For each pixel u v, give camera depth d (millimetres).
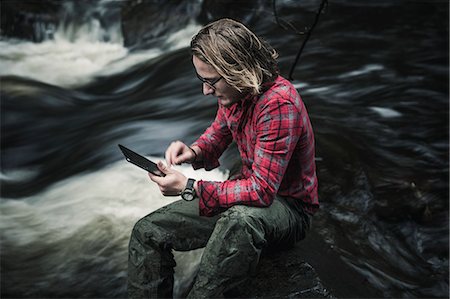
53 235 4082
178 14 8719
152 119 6086
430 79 6801
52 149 5789
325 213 3896
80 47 8664
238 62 2285
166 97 6660
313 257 3143
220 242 2434
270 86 2400
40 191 4762
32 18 8625
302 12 8484
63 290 3615
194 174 4473
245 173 2621
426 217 4312
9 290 3574
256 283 2711
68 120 6406
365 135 5383
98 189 4574
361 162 4766
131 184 4566
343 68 7047
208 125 5789
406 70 7016
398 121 5797
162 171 2453
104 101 6969
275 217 2500
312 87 6566
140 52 8500
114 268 3764
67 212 4348
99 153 5402
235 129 2557
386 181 4547
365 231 3877
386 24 8234
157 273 2645
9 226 4207
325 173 4391
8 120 6371
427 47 7637
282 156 2398
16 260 3832
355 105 6133
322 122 5543
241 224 2404
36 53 8336
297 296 2654
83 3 8844
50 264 3809
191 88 6777
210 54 2285
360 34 7973
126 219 4188
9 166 5500
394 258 3830
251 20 8359
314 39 7848
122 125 5977
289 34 8016
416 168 4914
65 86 7520
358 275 3264
